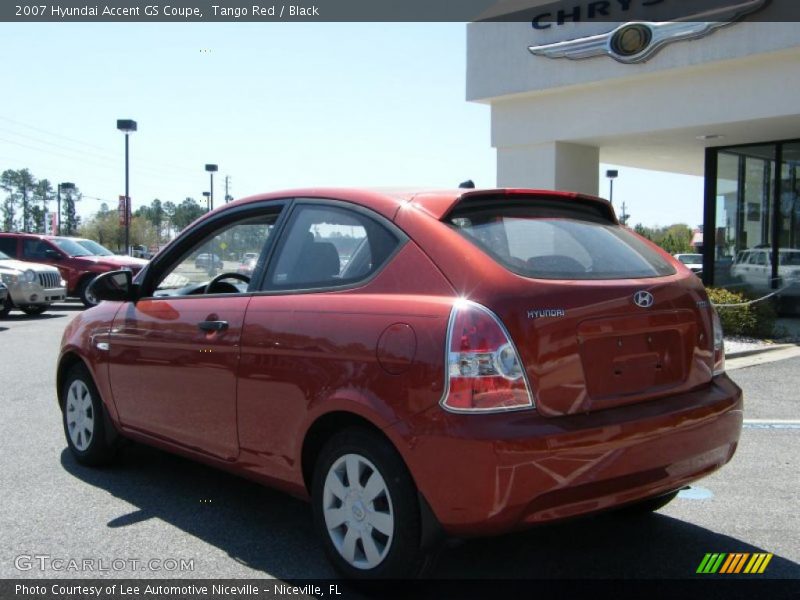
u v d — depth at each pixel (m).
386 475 3.21
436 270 3.27
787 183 14.05
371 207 3.68
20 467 5.32
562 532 4.15
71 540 4.02
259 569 3.67
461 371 3.00
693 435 3.42
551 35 13.71
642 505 4.15
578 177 14.83
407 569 3.20
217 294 4.29
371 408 3.21
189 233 4.73
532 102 14.53
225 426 4.04
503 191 3.71
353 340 3.36
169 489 4.86
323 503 3.52
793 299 14.07
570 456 3.01
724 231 15.02
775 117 11.73
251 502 4.62
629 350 3.36
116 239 58.88
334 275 3.69
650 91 12.98
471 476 2.94
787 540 4.03
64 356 5.37
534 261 3.39
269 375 3.72
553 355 3.11
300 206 4.07
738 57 11.57
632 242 3.98
